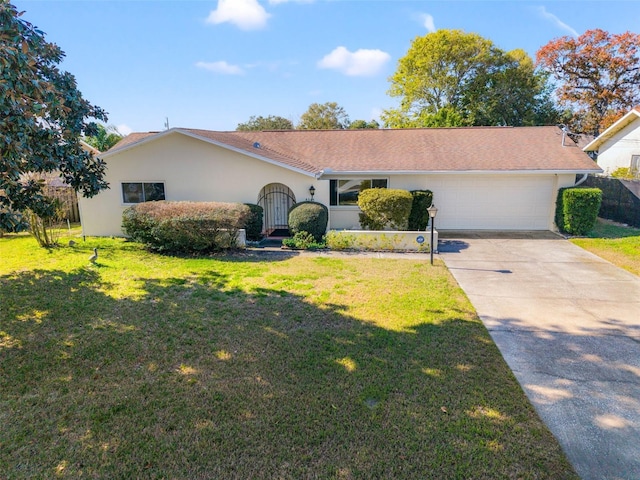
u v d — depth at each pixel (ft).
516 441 11.80
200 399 13.85
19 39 17.52
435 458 11.07
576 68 112.88
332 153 52.49
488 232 48.03
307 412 13.10
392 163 48.67
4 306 22.45
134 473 10.54
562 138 52.42
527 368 16.10
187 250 37.01
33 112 17.58
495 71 116.26
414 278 28.76
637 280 28.48
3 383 14.78
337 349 17.51
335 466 10.77
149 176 44.73
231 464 10.85
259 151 46.32
